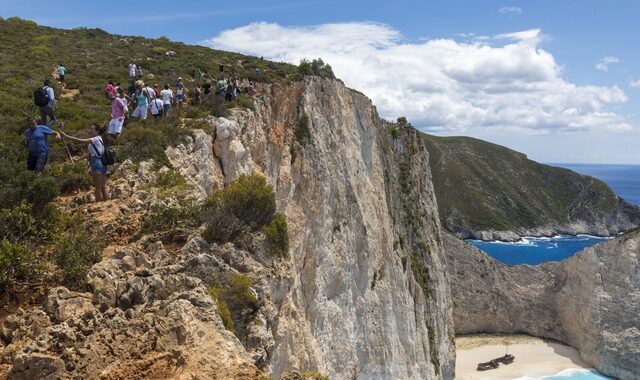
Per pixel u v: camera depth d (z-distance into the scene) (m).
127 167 19.50
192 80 40.81
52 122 21.86
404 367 43.22
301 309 25.98
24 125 22.28
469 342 76.81
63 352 8.72
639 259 70.94
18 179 14.50
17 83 31.39
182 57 50.66
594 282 72.69
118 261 12.12
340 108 43.38
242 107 31.72
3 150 17.95
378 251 44.41
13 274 11.51
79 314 10.12
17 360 8.38
